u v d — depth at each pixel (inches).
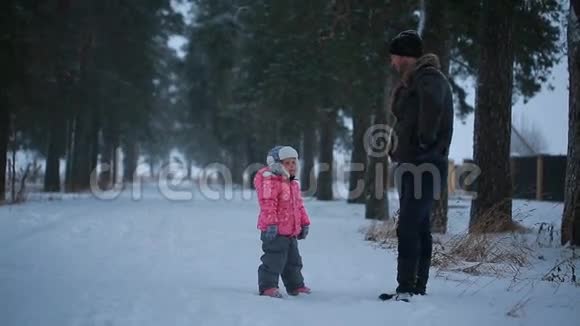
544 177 1108.5
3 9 899.4
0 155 976.3
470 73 847.1
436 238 459.8
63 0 1088.8
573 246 429.1
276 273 251.3
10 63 920.9
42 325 192.7
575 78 442.3
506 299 240.1
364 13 698.2
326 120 998.4
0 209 770.2
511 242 380.5
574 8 442.6
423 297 240.7
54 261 344.5
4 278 272.7
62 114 1270.9
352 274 311.1
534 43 615.2
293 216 255.3
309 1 733.3
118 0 1363.2
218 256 380.5
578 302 233.6
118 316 202.8
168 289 248.8
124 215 728.3
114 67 1439.5
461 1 532.4
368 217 780.0
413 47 246.4
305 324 196.1
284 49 908.0
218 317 203.2
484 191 524.7
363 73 754.8
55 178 1481.3
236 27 1165.1
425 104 231.1
